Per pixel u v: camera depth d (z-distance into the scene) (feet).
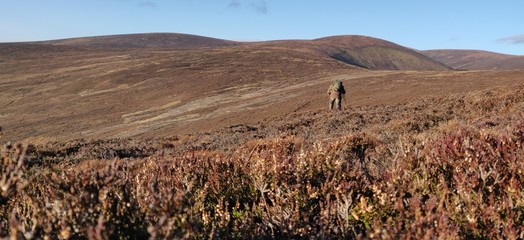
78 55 556.51
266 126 69.56
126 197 8.79
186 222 7.32
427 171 12.94
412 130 36.11
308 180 11.94
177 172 14.35
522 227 9.27
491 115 42.57
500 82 138.92
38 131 201.46
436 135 24.00
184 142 50.19
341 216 10.50
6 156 7.84
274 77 294.46
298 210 10.46
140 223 8.35
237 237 10.11
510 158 13.66
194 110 201.36
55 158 36.45
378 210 10.24
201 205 11.34
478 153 14.07
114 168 8.95
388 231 8.29
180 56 443.73
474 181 11.51
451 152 14.48
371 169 15.33
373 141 23.70
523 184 11.86
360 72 299.58
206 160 15.74
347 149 21.75
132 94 281.33
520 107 42.86
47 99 291.79
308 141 29.17
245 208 11.96
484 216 9.81
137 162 21.30
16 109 264.72
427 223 8.59
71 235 7.25
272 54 451.94
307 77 282.15
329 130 49.57
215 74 322.75
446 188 10.84
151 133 142.92
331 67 357.41
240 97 222.89
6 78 379.35
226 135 54.75
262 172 12.99
